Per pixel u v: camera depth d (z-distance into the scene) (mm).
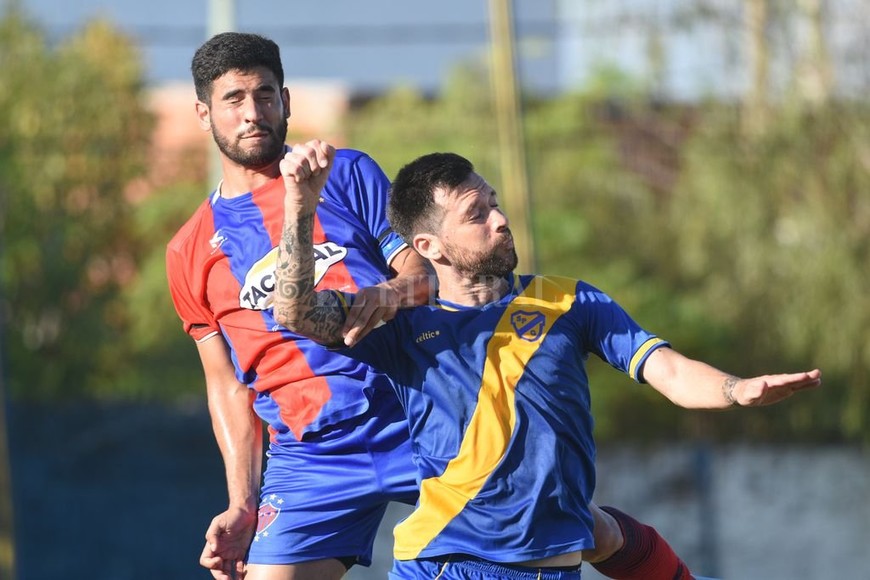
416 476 15922
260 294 15875
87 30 76688
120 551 61094
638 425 73062
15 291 74500
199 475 62969
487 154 70812
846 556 58906
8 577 52406
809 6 66875
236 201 16203
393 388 14578
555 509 13406
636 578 16406
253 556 16391
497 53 58656
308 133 74438
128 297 75625
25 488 61750
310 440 16203
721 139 67625
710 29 68500
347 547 16516
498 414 13430
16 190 73875
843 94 66688
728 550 59469
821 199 66500
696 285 70875
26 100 74062
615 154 73000
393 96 75688
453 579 13547
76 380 75312
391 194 14359
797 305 66812
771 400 12562
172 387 73875
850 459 59625
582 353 13945
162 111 78875
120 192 75562
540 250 71688
